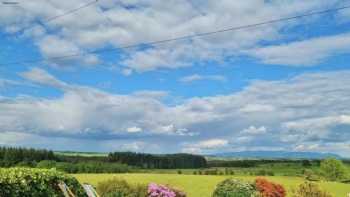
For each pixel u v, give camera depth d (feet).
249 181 112.47
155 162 406.21
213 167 438.40
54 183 74.38
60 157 343.46
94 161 351.25
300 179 265.54
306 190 118.52
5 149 306.55
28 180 69.82
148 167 397.80
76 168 317.22
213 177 259.39
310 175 129.59
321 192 118.62
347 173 326.44
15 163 304.50
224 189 108.47
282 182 236.84
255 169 400.06
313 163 421.18
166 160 407.44
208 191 195.21
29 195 69.31
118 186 92.89
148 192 95.66
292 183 227.40
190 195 181.06
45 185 72.18
